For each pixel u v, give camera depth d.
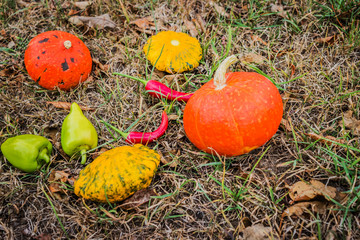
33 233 2.36
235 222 2.35
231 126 2.24
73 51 2.97
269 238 2.12
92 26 3.73
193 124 2.40
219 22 3.71
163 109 3.04
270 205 2.34
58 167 2.70
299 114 2.89
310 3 3.64
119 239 2.31
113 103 3.15
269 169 2.57
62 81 3.00
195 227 2.34
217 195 2.48
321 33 3.49
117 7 3.96
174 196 2.48
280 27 3.60
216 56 3.30
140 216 2.38
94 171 2.28
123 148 2.39
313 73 3.15
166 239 2.28
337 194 2.29
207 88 2.43
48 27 3.79
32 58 2.90
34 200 2.51
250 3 3.72
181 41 3.21
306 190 2.32
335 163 2.40
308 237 2.14
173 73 3.20
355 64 3.17
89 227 2.36
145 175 2.27
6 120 2.96
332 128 2.70
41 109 3.09
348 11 3.43
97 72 3.33
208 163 2.60
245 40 3.58
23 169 2.54
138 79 2.99
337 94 2.88
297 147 2.55
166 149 2.78
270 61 3.30
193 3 3.95
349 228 2.12
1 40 3.67
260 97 2.27
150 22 3.79
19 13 3.94
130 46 3.59
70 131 2.54
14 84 3.27
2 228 2.38
